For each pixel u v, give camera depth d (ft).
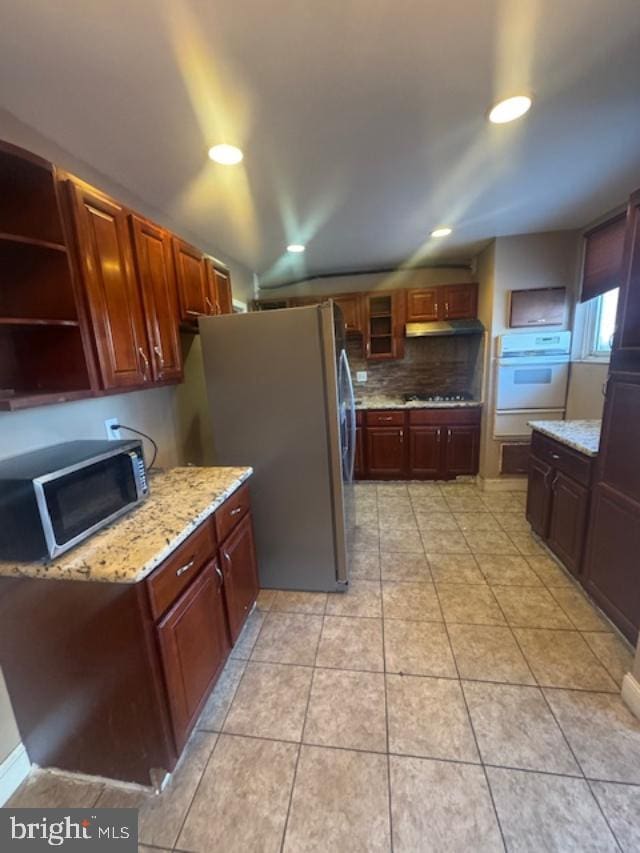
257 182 6.49
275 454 6.93
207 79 4.08
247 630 6.40
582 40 3.77
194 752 4.45
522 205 8.29
